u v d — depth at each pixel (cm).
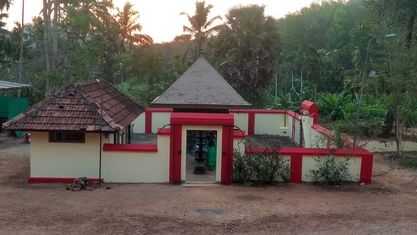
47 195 1238
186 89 1895
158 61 5219
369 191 1358
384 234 944
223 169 1412
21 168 1608
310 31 8156
